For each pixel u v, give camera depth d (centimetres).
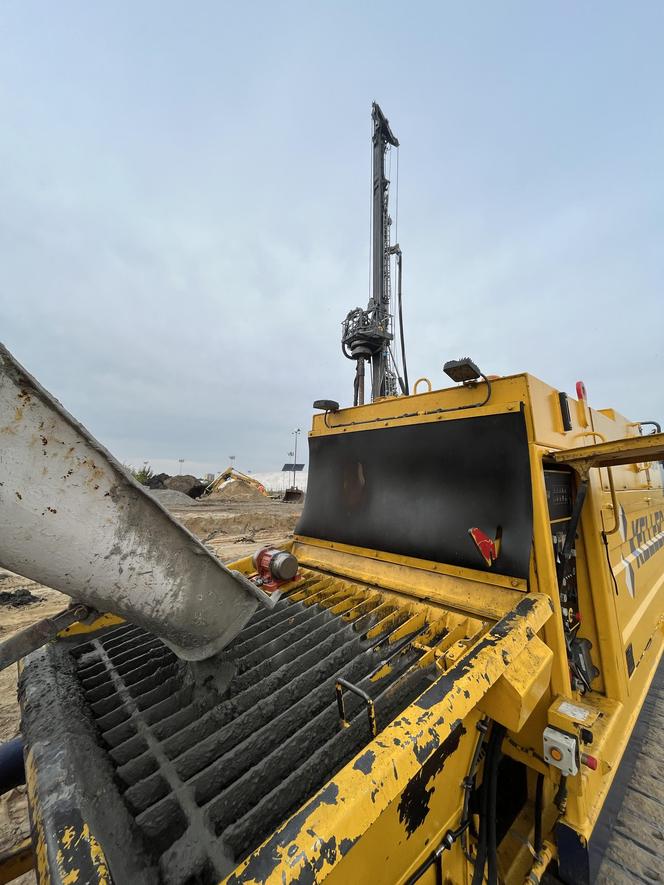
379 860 108
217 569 125
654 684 351
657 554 398
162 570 111
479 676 121
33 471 84
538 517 179
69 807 92
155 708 141
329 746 120
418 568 222
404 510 236
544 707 171
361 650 174
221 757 119
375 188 661
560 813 175
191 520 1432
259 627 204
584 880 167
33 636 101
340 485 284
